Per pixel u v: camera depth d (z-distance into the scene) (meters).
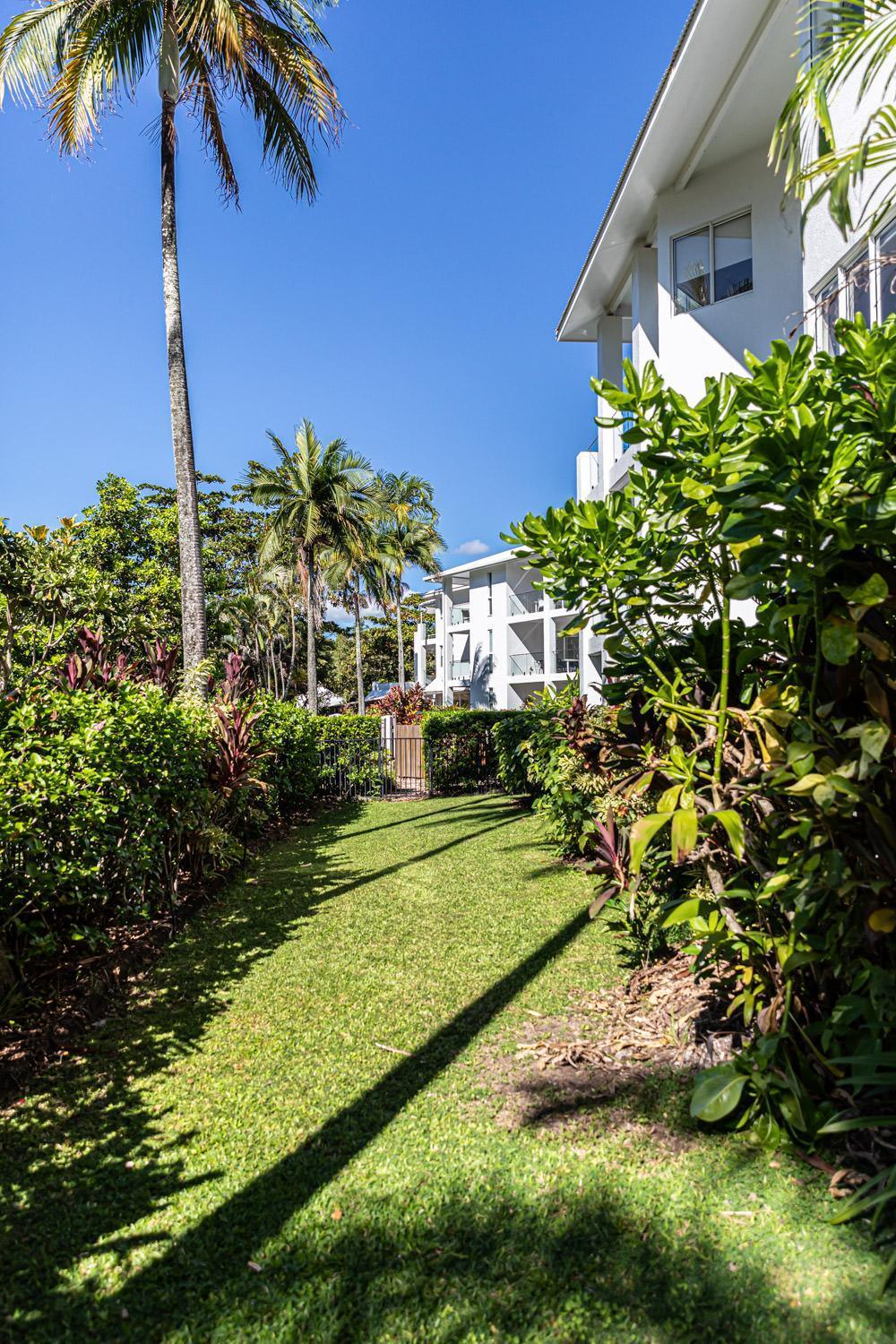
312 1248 2.23
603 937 5.25
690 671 3.60
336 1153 2.75
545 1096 3.09
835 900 2.47
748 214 9.91
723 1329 1.86
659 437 2.89
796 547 2.32
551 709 9.76
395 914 6.16
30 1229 2.37
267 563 35.34
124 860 4.91
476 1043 3.65
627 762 3.90
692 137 9.52
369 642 60.31
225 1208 2.45
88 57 11.72
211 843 6.91
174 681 9.20
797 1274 2.01
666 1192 2.40
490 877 7.43
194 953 5.29
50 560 7.59
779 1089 2.59
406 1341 1.88
